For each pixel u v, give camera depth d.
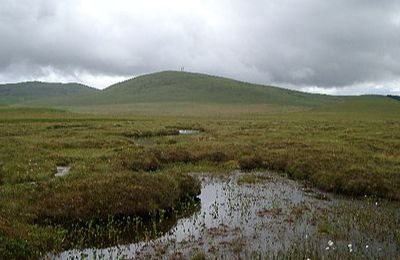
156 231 14.74
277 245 13.17
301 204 18.55
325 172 23.20
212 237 14.05
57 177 20.39
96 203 15.93
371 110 136.00
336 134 45.03
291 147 33.50
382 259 11.88
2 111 96.62
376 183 20.66
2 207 15.20
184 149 32.31
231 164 28.48
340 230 14.61
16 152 28.30
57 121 69.06
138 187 17.72
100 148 33.84
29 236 12.50
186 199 19.25
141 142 41.47
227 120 86.31
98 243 13.46
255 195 20.58
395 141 37.16
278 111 175.62
